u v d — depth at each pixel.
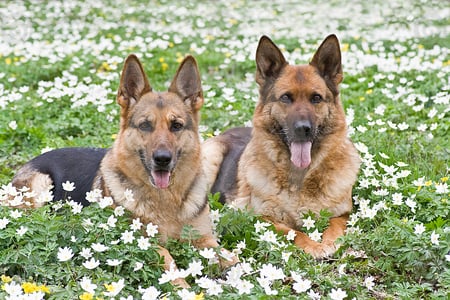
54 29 19.81
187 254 6.69
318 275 6.40
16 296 5.38
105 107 12.03
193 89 7.48
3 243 6.39
